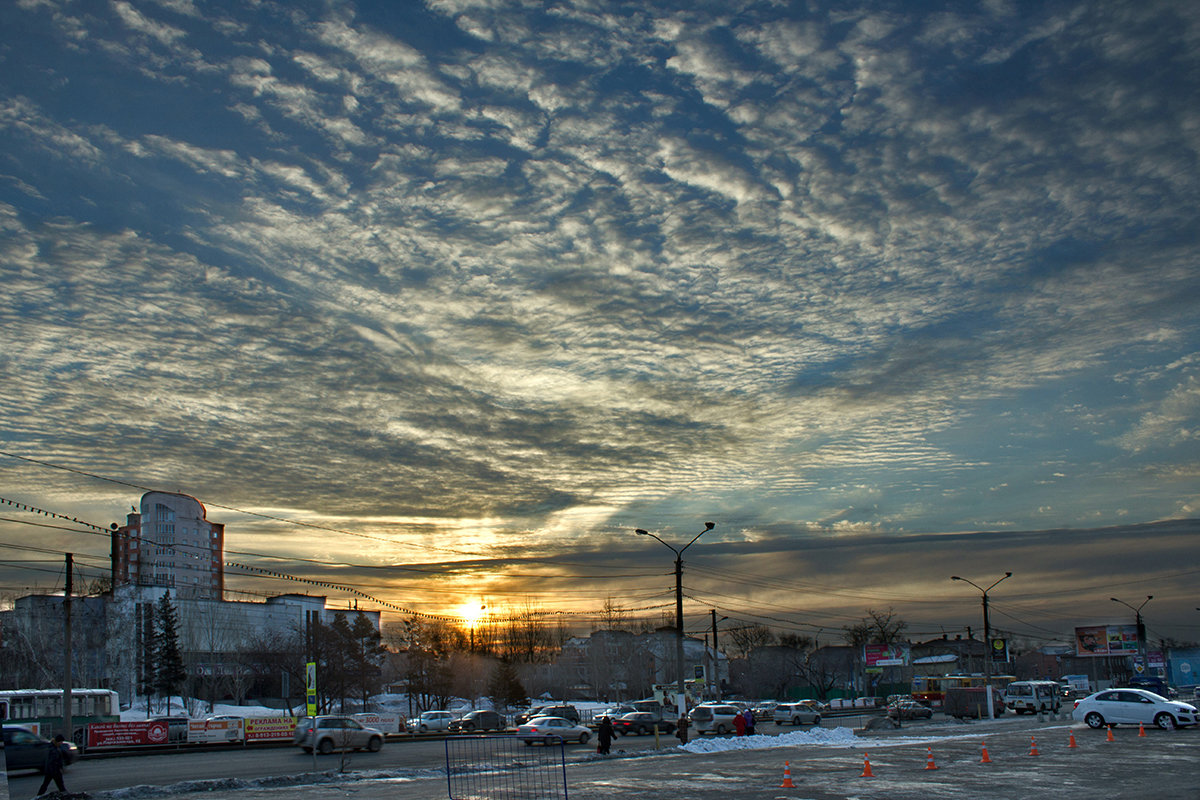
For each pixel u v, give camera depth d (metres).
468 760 32.44
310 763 38.38
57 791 26.84
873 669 106.94
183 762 40.16
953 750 35.38
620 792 23.55
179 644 99.94
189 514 144.00
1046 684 72.19
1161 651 123.31
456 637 123.69
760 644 142.25
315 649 94.62
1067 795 20.67
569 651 127.38
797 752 37.84
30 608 94.75
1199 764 26.39
